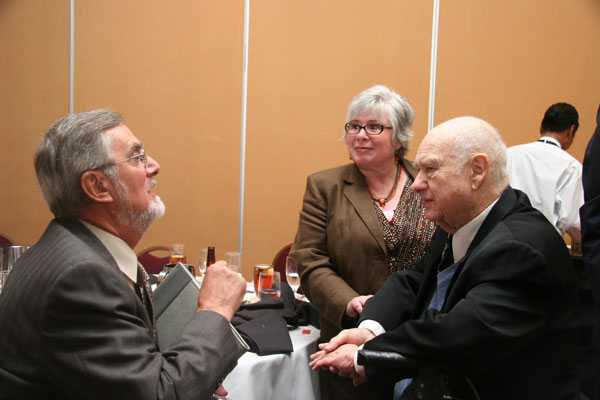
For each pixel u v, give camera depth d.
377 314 1.75
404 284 1.85
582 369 1.56
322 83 4.67
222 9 4.77
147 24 4.86
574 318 1.42
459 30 4.41
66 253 1.19
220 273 1.42
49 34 4.99
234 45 4.78
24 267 1.22
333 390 2.16
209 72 4.82
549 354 1.37
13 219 5.17
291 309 2.41
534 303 1.34
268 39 4.72
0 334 1.17
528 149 3.64
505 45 4.35
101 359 1.13
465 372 1.36
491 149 1.46
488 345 1.31
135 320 1.21
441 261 1.66
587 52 4.24
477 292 1.35
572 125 3.67
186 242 4.94
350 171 2.36
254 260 4.88
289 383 2.09
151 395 1.15
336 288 2.13
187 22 4.82
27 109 5.08
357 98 2.28
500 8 4.34
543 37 4.29
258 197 4.84
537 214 1.47
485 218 1.48
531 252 1.34
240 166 4.84
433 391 1.31
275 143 4.78
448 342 1.32
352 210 2.24
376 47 4.56
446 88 4.46
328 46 4.64
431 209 1.51
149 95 4.90
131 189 1.32
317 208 2.32
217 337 1.29
